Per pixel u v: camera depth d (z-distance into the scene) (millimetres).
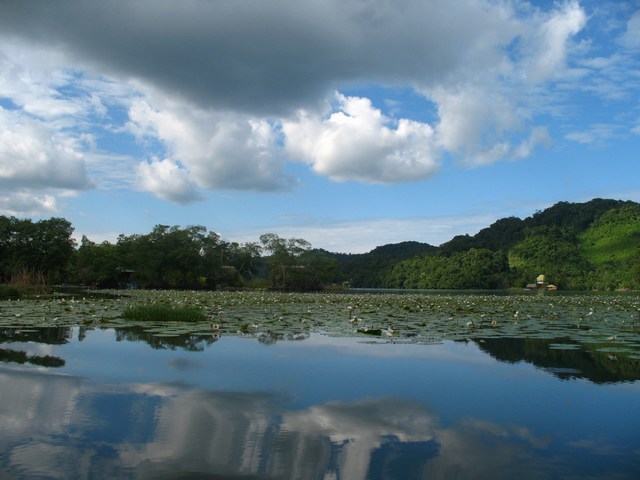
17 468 4742
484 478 4512
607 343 12250
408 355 10484
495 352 10891
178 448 5262
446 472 4703
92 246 85312
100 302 28422
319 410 6613
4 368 8867
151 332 13906
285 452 5199
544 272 129000
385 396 7250
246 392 7418
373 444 5402
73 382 7941
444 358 10164
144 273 80188
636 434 5727
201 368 9062
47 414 6332
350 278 174125
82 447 5281
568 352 10938
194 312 17625
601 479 4559
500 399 7066
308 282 102188
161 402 6906
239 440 5492
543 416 6383
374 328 15172
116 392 7371
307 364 9484
